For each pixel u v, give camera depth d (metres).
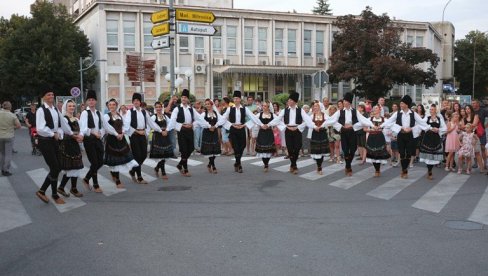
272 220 7.45
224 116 12.48
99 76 36.28
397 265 5.36
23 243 6.32
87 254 5.83
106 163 10.19
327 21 43.16
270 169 13.31
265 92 41.22
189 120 11.98
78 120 9.66
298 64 42.22
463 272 5.12
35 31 35.97
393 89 47.00
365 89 38.25
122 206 8.55
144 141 11.05
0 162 12.66
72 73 36.19
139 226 7.14
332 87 44.12
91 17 38.06
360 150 14.52
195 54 38.25
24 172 12.99
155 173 12.24
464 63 67.69
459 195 9.46
